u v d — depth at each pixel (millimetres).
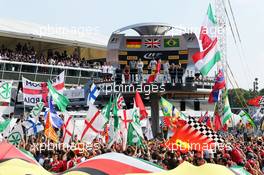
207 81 54375
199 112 67250
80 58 101250
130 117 29484
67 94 66875
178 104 67562
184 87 52469
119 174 10523
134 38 58250
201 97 60219
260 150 27688
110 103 31359
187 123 21609
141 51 58031
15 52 87250
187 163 10492
